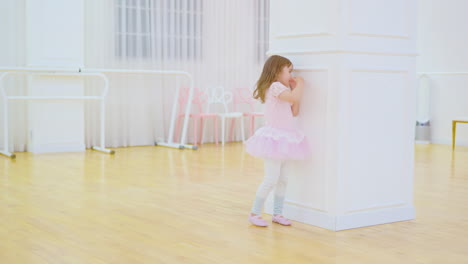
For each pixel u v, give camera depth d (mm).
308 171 2742
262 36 7355
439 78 6957
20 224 2709
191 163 4926
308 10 2676
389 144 2771
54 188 3646
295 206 2832
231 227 2691
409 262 2170
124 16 6238
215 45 6980
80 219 2822
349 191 2658
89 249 2314
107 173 4301
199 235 2543
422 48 7094
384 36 2666
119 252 2275
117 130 6277
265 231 2619
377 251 2309
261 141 2662
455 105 6809
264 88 2701
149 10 6461
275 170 2684
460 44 6727
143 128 6477
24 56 5676
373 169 2727
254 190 3652
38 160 5008
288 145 2619
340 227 2631
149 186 3760
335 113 2586
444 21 6867
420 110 7012
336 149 2598
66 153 5570
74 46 5672
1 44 5531
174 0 6633
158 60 6535
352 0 2551
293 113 2719
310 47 2682
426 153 5863
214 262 2154
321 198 2689
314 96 2678
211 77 6980
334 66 2576
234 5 7113
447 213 3020
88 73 5555
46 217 2855
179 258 2203
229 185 3828
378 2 2635
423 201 3336
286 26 2803
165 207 3123
